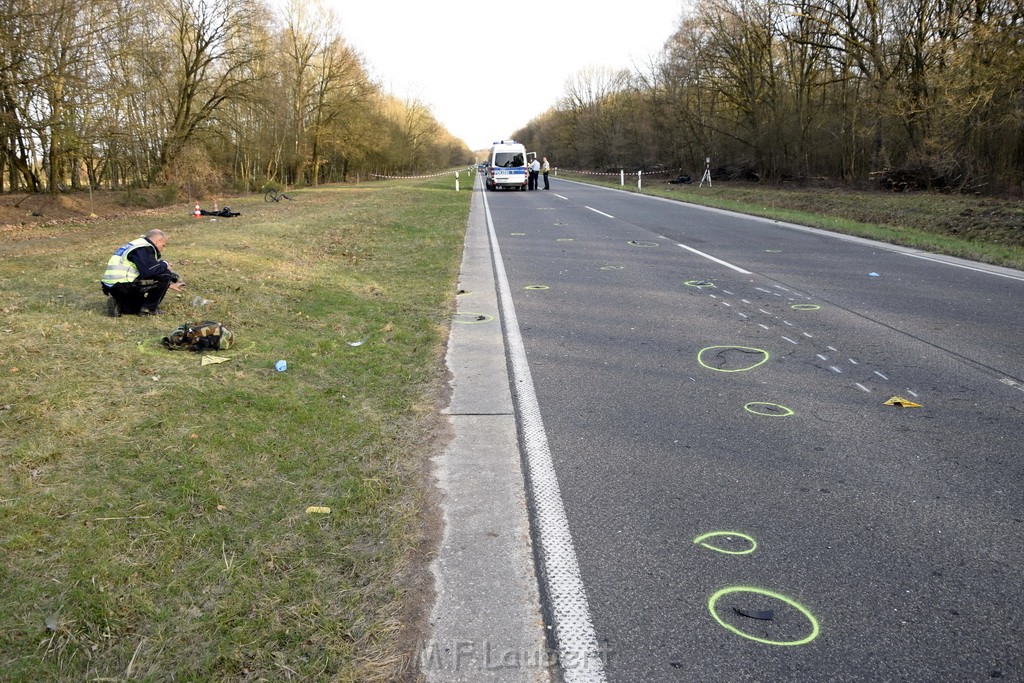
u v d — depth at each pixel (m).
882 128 31.28
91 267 10.45
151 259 7.32
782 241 15.20
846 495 3.91
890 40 30.73
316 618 2.85
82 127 26.47
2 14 22.95
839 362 6.38
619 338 7.25
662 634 2.81
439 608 2.95
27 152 29.06
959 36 24.67
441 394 5.52
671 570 3.23
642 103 65.88
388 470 4.14
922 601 3.01
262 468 4.06
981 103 22.47
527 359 6.50
